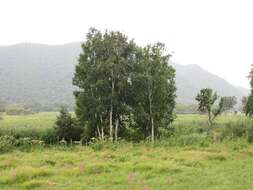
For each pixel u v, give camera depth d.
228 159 23.44
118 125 40.91
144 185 15.71
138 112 38.72
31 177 17.94
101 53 39.28
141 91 38.84
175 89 40.78
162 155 25.38
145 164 20.55
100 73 38.69
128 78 39.31
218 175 18.08
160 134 40.03
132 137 40.16
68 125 44.28
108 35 38.75
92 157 25.17
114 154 25.88
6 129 48.50
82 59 39.72
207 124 54.47
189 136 36.34
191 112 130.62
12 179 17.42
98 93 38.91
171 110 40.75
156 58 39.03
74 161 23.19
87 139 40.03
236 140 34.00
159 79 38.44
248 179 17.03
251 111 47.53
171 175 18.27
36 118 89.88
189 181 16.81
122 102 39.94
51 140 44.53
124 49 39.22
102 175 18.48
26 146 33.75
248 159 23.25
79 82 40.00
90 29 39.41
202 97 43.72
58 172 19.14
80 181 17.20
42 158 24.53
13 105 161.50
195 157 23.86
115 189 15.39
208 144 31.50
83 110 39.59
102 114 39.66
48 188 15.65
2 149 31.83
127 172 19.25
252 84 46.75
